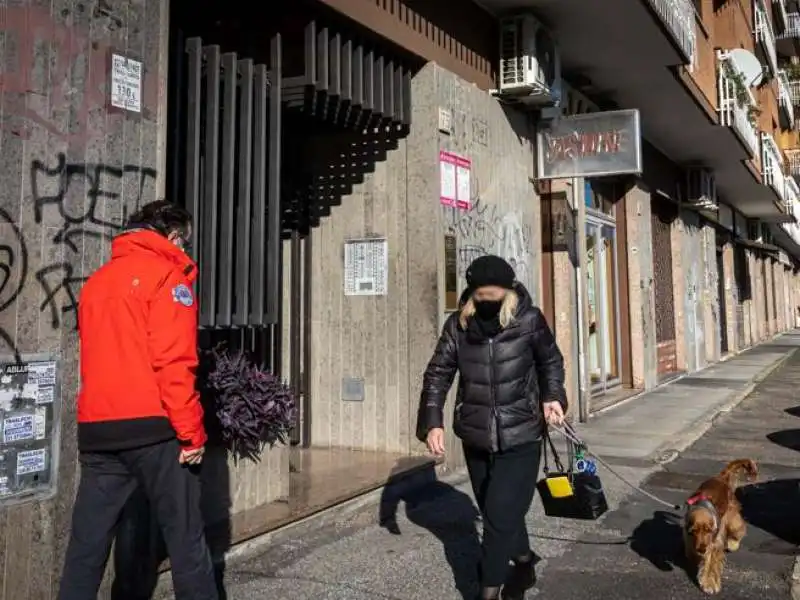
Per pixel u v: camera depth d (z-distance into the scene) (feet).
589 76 35.91
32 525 11.50
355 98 20.75
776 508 20.42
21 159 11.48
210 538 15.15
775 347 91.45
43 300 11.70
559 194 32.32
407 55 22.65
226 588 14.05
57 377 11.87
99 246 12.61
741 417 36.47
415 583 14.42
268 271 17.40
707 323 65.98
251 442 16.38
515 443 12.25
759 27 78.43
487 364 12.44
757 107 58.29
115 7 12.96
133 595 13.07
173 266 10.78
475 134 25.75
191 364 10.46
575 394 33.27
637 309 45.42
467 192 24.90
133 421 10.30
